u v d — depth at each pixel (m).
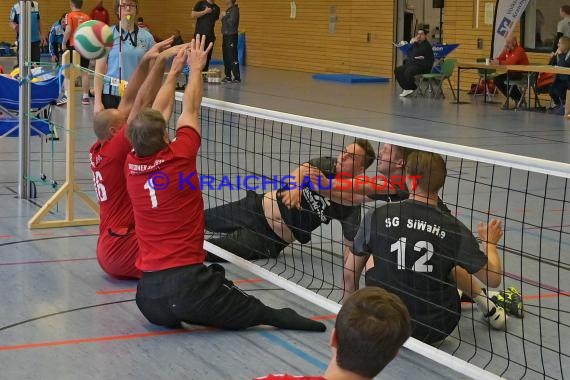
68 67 7.28
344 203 5.85
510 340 4.80
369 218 4.84
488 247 4.70
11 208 7.95
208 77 21.92
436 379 4.27
